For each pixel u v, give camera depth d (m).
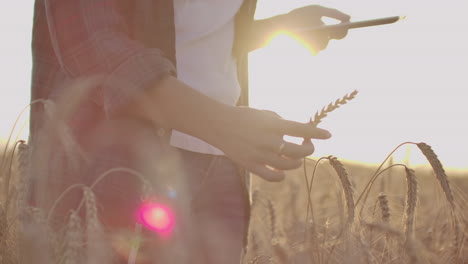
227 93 1.57
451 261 1.69
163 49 1.36
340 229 1.47
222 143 1.16
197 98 1.17
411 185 1.56
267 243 1.84
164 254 1.33
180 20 1.50
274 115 1.17
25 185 1.32
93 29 1.24
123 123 1.34
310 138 1.14
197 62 1.52
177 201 1.37
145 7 1.35
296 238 1.88
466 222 1.73
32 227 1.20
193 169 1.54
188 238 1.40
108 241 1.29
